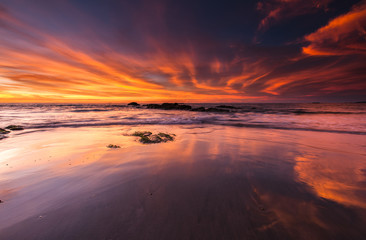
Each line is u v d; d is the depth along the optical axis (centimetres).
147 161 501
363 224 234
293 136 948
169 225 235
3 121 1680
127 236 214
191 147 679
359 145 732
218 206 279
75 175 395
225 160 518
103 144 725
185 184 356
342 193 322
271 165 477
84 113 3006
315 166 470
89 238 210
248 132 1090
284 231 223
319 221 242
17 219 241
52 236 211
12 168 439
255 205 283
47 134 995
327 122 1650
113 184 352
